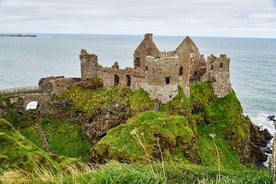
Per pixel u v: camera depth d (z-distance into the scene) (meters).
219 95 62.56
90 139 55.56
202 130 55.59
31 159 20.67
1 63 190.62
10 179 12.55
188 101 55.56
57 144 53.66
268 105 106.44
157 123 41.75
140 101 53.06
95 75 62.09
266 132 70.75
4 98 57.84
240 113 61.44
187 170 15.39
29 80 137.62
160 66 52.00
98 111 56.66
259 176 13.03
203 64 70.19
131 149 37.12
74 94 59.97
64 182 12.07
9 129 27.08
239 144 56.12
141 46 61.50
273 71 193.25
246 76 169.50
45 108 59.12
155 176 12.12
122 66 187.12
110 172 12.07
